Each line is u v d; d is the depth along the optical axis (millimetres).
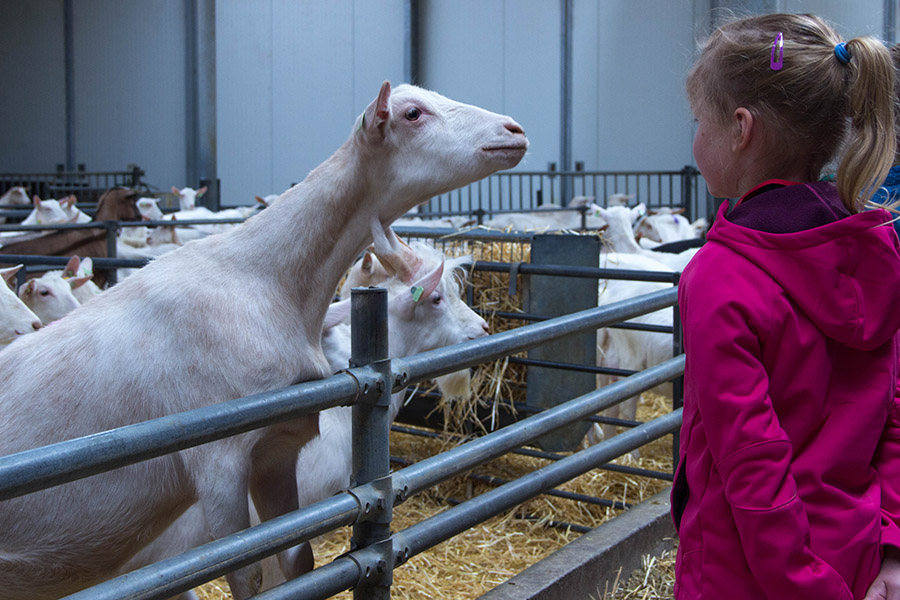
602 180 16125
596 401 2475
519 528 3770
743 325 1225
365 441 1694
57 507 1811
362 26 17766
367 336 1664
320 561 3375
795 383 1249
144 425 1294
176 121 18094
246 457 1870
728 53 1343
